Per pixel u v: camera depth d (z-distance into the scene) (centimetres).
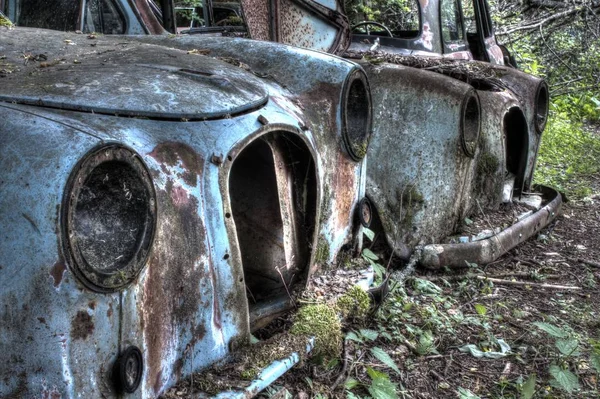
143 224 176
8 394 165
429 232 371
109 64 245
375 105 373
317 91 276
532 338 320
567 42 1109
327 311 246
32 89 208
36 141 165
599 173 687
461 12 534
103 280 165
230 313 211
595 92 1052
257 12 383
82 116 197
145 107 205
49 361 162
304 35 404
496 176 426
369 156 368
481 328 327
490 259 389
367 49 457
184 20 622
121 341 173
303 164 252
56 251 158
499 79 445
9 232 160
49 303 160
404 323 313
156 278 184
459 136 362
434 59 429
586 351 311
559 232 488
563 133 825
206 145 209
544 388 277
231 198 251
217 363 209
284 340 228
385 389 237
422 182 364
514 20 1049
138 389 180
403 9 516
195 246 198
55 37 283
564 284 394
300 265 257
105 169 170
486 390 274
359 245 295
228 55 300
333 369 267
